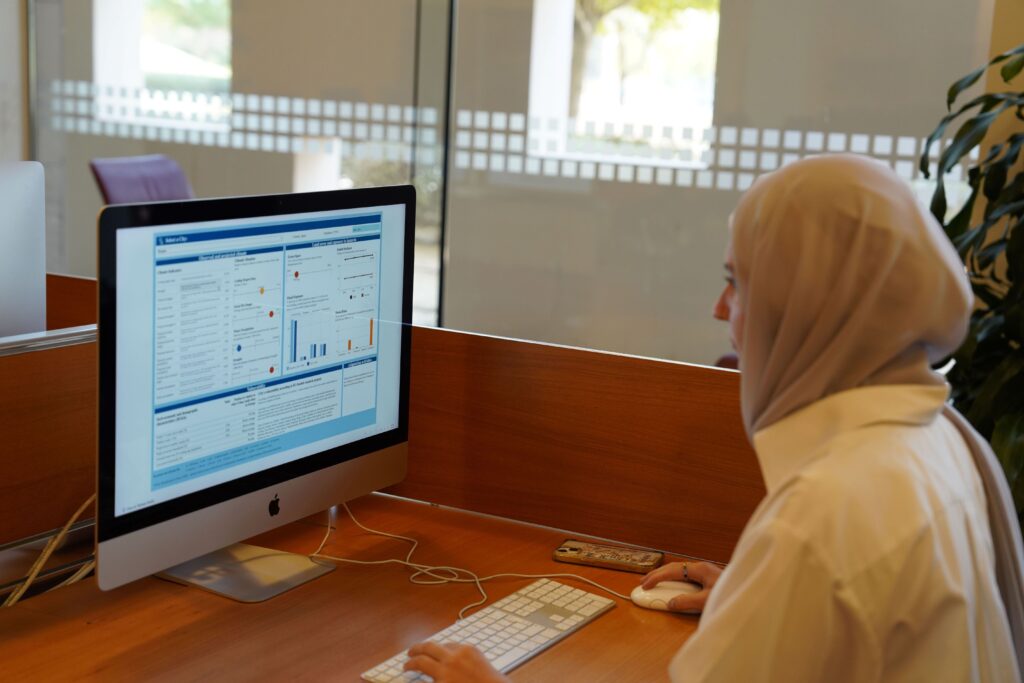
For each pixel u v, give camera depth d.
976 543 0.96
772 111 3.45
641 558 1.55
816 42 3.36
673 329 3.70
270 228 1.39
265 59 4.12
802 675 0.88
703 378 1.56
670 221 3.64
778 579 0.88
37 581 1.49
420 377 1.74
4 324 1.61
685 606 1.39
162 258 1.26
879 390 0.96
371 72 3.95
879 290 0.94
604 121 3.67
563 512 1.68
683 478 1.59
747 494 1.55
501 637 1.30
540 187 3.79
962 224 2.38
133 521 1.27
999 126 2.73
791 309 0.96
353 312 1.54
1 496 1.42
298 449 1.49
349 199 1.50
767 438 0.98
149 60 4.32
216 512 1.38
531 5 3.69
